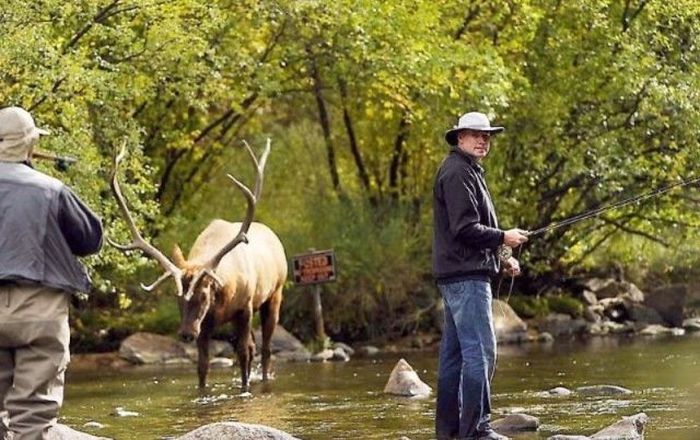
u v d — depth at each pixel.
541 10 23.16
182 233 23.05
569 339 22.41
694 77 23.16
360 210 23.47
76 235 8.51
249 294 16.14
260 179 15.36
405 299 22.78
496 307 22.39
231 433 9.59
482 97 21.45
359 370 17.91
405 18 21.64
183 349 20.70
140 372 18.77
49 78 15.73
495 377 15.73
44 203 8.39
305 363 19.67
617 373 15.71
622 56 23.02
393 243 22.81
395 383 14.55
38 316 8.34
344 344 21.73
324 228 23.16
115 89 17.44
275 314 17.47
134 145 18.12
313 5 20.98
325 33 21.97
